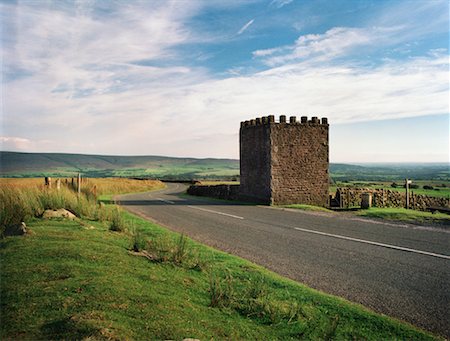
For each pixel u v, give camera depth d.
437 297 6.13
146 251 8.12
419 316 5.39
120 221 11.14
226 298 5.56
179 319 4.45
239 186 30.00
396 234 11.87
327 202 27.44
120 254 7.14
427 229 12.82
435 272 7.54
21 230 7.91
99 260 6.38
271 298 5.86
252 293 5.82
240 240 11.17
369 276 7.31
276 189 25.72
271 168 25.61
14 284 4.78
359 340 4.60
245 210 20.62
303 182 26.66
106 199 29.41
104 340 3.56
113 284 5.12
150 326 4.09
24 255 6.15
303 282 6.96
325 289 6.56
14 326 3.71
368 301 5.98
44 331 3.65
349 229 13.01
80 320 3.86
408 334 4.72
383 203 28.67
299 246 10.18
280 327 4.90
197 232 12.70
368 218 15.90
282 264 8.27
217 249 9.84
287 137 26.17
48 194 12.48
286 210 20.59
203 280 6.56
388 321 5.05
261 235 12.02
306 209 21.33
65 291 4.66
